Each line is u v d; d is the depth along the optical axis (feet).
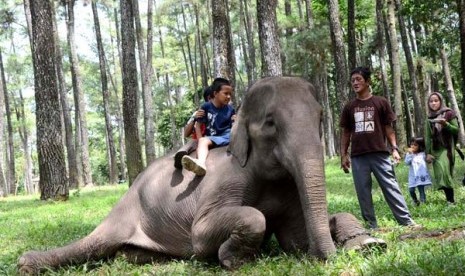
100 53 125.18
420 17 66.80
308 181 15.93
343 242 17.53
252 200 18.28
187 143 21.24
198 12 138.10
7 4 121.70
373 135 24.26
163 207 19.89
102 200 54.44
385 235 21.12
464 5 43.91
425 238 19.58
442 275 13.66
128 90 62.69
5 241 29.94
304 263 16.16
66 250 19.70
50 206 52.54
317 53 99.96
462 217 25.22
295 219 18.76
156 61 161.27
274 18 42.78
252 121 18.15
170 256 19.99
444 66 97.19
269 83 17.95
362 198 24.48
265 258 17.62
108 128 127.13
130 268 18.90
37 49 58.23
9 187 160.45
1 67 145.59
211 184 18.69
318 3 109.29
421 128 91.91
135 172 62.49
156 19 151.33
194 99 162.09
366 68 24.73
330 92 154.61
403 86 111.45
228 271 16.84
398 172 59.77
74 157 105.09
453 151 31.91
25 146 167.73
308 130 16.60
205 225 18.01
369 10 110.63
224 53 43.78
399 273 14.12
